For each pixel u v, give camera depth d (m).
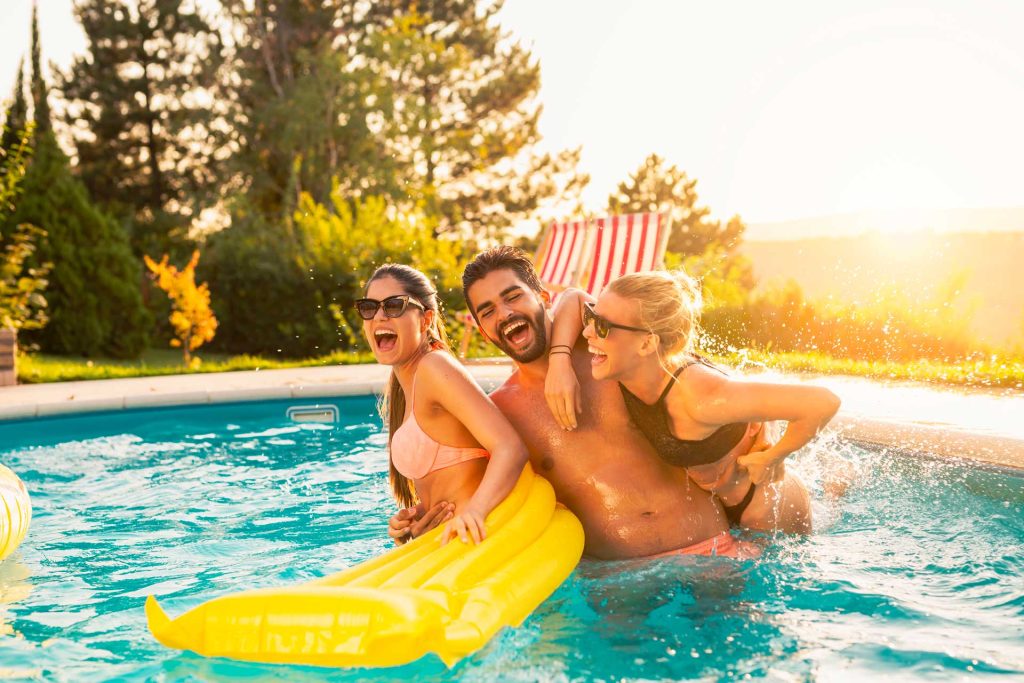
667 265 18.39
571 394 2.83
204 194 29.22
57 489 4.68
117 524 3.97
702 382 2.64
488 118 31.42
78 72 30.03
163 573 3.27
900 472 4.24
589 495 2.97
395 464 2.96
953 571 2.94
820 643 2.39
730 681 2.19
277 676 2.07
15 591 3.08
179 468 5.17
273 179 29.25
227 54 30.12
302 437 6.15
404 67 28.12
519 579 2.42
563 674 2.24
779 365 8.18
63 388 8.09
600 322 2.62
